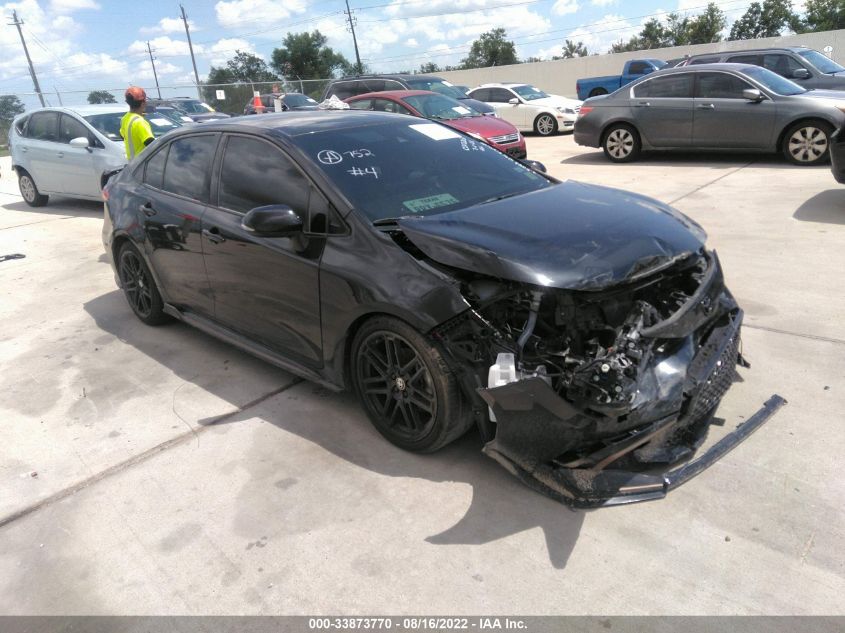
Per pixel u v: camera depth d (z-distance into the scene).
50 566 2.63
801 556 2.38
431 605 2.30
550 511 2.71
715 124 9.94
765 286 4.88
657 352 2.64
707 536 2.51
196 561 2.59
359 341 3.16
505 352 2.56
